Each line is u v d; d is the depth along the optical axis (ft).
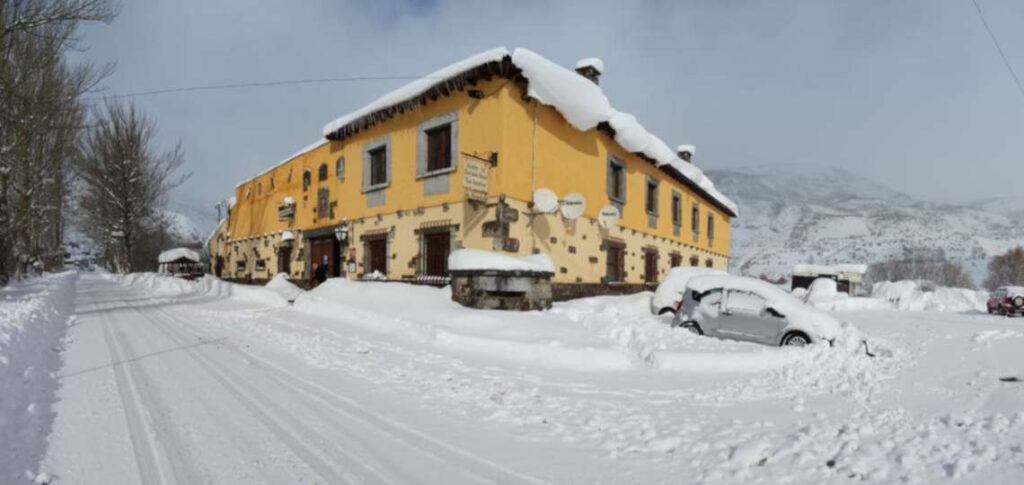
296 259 71.51
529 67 43.09
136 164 100.12
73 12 43.14
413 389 20.44
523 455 13.80
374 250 56.03
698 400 20.07
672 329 31.68
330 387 20.12
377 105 53.72
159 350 26.63
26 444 12.84
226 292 62.59
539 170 47.14
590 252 54.39
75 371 21.26
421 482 11.87
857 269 94.27
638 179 66.33
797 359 25.94
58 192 82.94
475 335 31.30
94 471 11.80
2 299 39.24
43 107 52.37
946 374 23.50
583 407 18.71
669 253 76.02
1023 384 20.43
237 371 22.24
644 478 12.46
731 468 12.96
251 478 11.70
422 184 49.80
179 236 198.29
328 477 11.93
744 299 31.42
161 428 14.71
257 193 86.79
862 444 14.46
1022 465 12.03
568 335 30.63
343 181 61.31
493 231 42.52
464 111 46.50
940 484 11.59
